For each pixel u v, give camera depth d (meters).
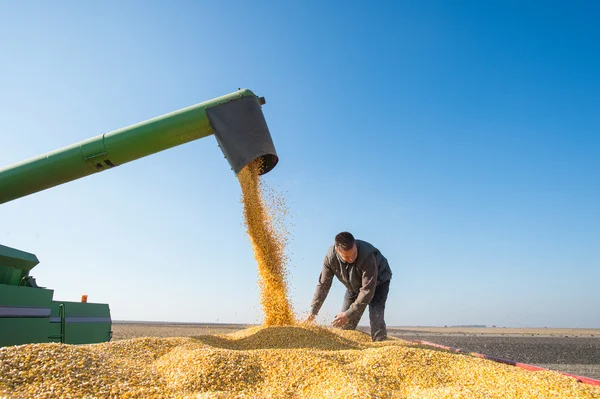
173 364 3.12
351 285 5.75
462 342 15.46
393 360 3.26
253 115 5.36
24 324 4.79
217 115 5.21
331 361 3.17
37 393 2.46
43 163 5.11
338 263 5.68
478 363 3.29
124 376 2.87
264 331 4.61
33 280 5.39
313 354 3.34
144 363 3.29
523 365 3.54
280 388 2.82
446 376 3.08
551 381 2.72
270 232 5.79
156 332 16.81
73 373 2.72
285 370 3.03
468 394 2.50
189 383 2.80
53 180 5.23
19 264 5.23
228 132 5.17
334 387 2.74
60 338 5.68
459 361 3.31
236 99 5.36
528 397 2.49
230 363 3.05
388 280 5.88
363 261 5.34
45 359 2.81
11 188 5.15
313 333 4.59
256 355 3.26
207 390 2.75
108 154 5.16
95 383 2.67
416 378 3.01
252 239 5.57
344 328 5.91
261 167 5.84
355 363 3.27
